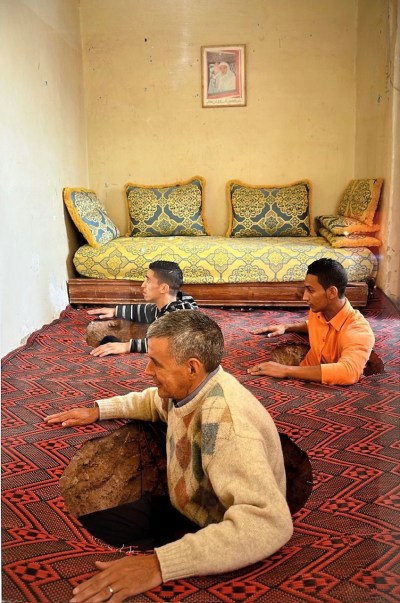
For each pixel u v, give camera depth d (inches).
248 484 54.6
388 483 74.4
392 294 157.4
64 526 67.7
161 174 224.1
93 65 214.2
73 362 128.7
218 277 181.6
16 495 73.7
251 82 215.5
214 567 54.2
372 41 174.1
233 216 217.5
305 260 177.8
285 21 209.2
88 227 188.9
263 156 220.8
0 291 132.5
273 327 146.0
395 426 90.3
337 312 115.0
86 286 185.5
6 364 127.5
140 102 218.4
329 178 219.9
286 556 59.8
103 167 222.7
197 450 62.1
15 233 143.6
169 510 79.3
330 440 86.1
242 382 110.5
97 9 209.3
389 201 157.0
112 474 86.7
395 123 149.2
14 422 94.9
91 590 53.6
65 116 191.6
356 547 61.3
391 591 53.9
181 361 60.8
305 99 215.3
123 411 90.7
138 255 184.7
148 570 54.9
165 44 213.2
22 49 151.2
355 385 108.4
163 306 129.3
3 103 137.5
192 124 219.9
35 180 160.2
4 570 58.6
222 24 210.8
